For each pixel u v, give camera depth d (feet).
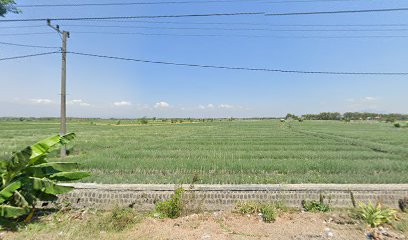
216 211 30.89
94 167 49.80
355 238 21.61
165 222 25.27
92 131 188.85
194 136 141.59
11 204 23.86
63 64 60.39
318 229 23.35
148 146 90.33
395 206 32.63
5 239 20.53
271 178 39.88
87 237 20.98
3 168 23.98
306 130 199.82
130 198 32.83
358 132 172.96
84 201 32.65
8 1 29.96
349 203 32.78
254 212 27.73
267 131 188.75
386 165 51.39
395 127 252.21
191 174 44.98
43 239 20.58
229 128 237.04
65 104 60.95
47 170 26.96
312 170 49.14
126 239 20.58
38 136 131.13
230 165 50.67
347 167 49.73
